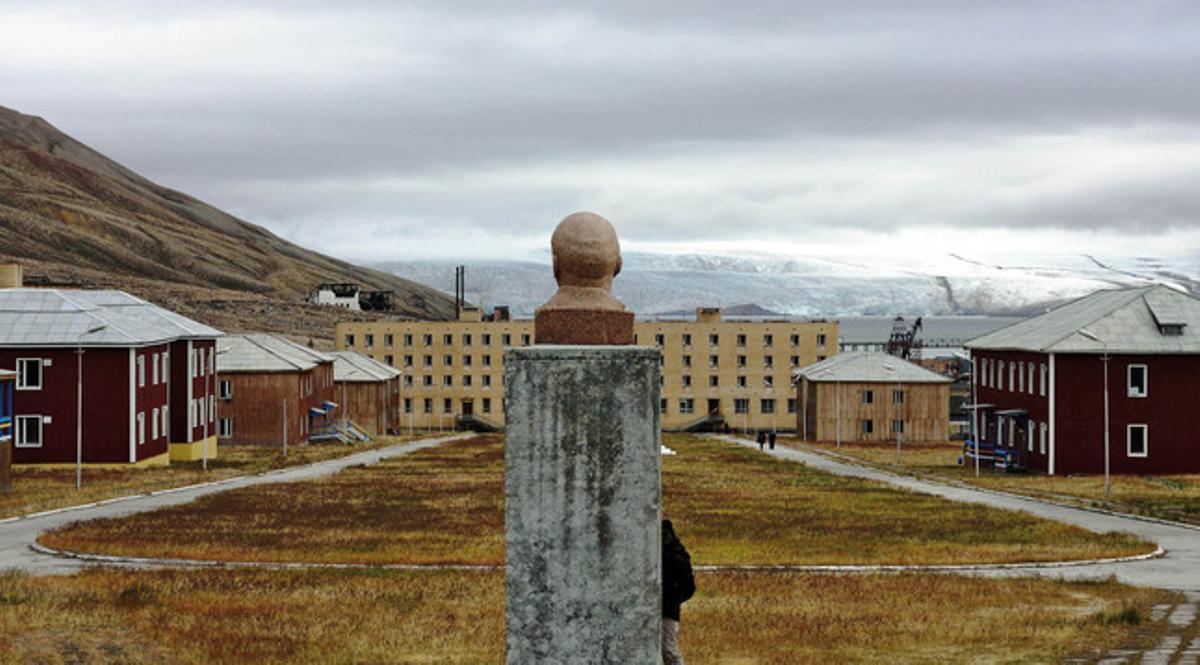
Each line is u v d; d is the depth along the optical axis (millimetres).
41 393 79500
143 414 83500
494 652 24656
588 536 11984
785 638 26172
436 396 186375
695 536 45969
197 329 97000
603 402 11969
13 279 92312
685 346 183000
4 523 49906
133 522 48938
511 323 186000
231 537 44219
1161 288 85750
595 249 12883
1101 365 82188
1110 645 25359
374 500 60219
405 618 28266
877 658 24312
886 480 80312
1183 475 81562
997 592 32438
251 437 118688
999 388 94500
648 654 11977
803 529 48531
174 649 24844
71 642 25500
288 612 28922
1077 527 49625
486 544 42750
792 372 182500
